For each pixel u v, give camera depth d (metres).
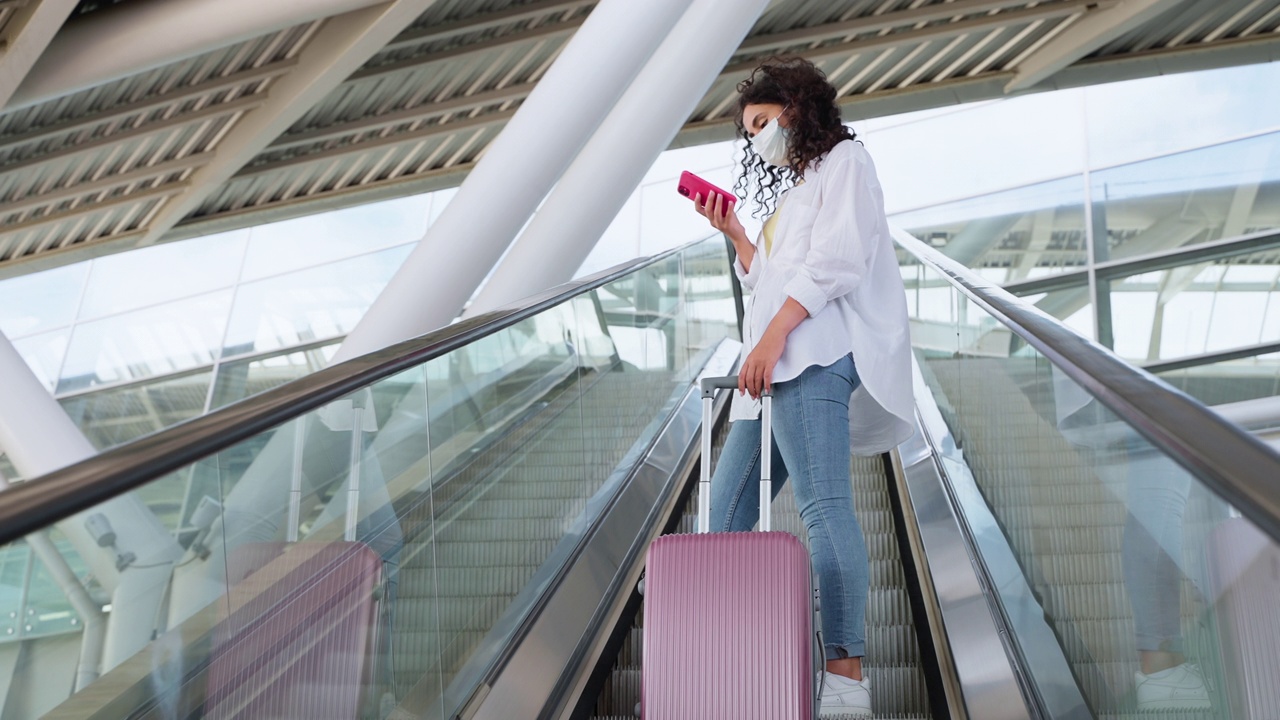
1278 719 1.53
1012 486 3.51
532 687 3.22
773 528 5.13
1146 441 2.08
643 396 6.07
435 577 2.93
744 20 5.94
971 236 13.43
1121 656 2.25
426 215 14.37
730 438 3.15
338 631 2.37
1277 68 12.00
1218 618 1.74
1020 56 12.61
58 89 7.54
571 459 4.39
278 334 13.96
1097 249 12.46
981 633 3.24
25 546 1.55
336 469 2.43
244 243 14.49
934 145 14.12
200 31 7.40
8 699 1.52
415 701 2.72
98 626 1.67
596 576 4.08
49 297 14.63
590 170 5.80
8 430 6.87
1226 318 11.31
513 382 3.82
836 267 2.82
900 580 4.54
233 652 2.00
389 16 8.79
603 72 5.48
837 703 2.71
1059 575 2.77
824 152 3.00
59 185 11.09
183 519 1.87
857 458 6.14
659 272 7.05
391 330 5.29
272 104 10.16
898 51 12.20
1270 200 11.44
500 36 10.39
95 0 7.73
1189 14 11.93
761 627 2.48
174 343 14.15
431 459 3.00
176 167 11.11
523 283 5.66
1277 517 1.17
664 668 2.50
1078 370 2.22
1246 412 9.93
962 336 4.95
